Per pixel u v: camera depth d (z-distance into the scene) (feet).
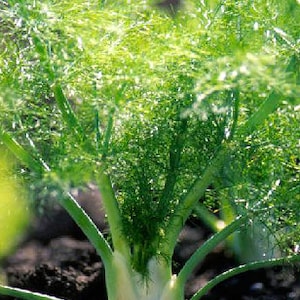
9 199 2.17
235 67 2.72
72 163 2.91
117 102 2.96
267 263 3.22
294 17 3.12
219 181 3.38
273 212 3.34
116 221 3.21
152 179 3.27
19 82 3.07
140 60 2.86
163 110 3.13
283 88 2.69
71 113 3.12
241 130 3.15
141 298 3.24
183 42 2.95
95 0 3.21
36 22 2.90
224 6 3.24
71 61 2.93
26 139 3.19
